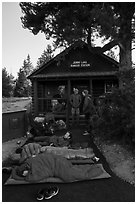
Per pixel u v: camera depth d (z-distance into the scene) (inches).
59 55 528.7
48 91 637.3
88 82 626.2
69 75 547.8
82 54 584.7
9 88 1325.0
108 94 295.1
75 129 419.2
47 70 592.1
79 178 181.9
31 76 573.9
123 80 272.1
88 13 323.3
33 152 232.4
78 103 461.7
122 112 259.1
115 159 231.5
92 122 328.2
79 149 262.1
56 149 245.9
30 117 370.0
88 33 370.9
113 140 288.5
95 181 181.3
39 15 372.2
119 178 188.1
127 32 344.2
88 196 156.3
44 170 183.6
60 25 343.3
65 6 357.4
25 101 730.8
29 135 355.6
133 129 244.8
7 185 176.6
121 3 321.1
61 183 177.2
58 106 528.7
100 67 576.4
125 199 152.1
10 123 342.3
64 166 186.1
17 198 154.9
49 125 385.4
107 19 289.9
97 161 231.6
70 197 155.4
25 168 188.9
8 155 256.4
